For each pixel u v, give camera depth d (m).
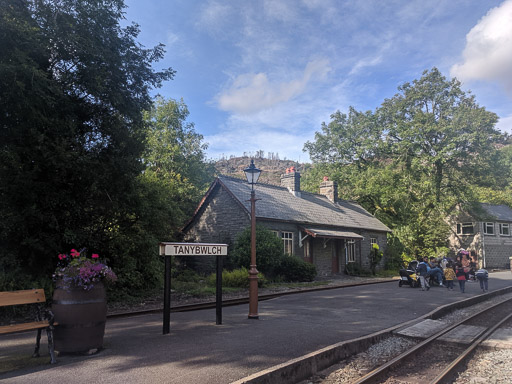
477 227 38.50
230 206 22.33
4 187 10.39
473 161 32.06
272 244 19.31
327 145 38.69
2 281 10.16
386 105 35.78
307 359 5.86
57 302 6.02
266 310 10.96
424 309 11.41
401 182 33.81
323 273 24.44
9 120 10.30
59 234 11.79
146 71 13.34
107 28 12.16
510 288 18.89
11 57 9.32
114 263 14.34
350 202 33.09
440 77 33.22
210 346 6.55
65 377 4.96
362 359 6.79
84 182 11.62
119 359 5.78
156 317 9.98
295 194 26.70
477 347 7.89
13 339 7.36
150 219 16.23
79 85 11.48
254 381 4.86
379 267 30.09
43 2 10.62
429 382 5.80
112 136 12.40
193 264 23.58
